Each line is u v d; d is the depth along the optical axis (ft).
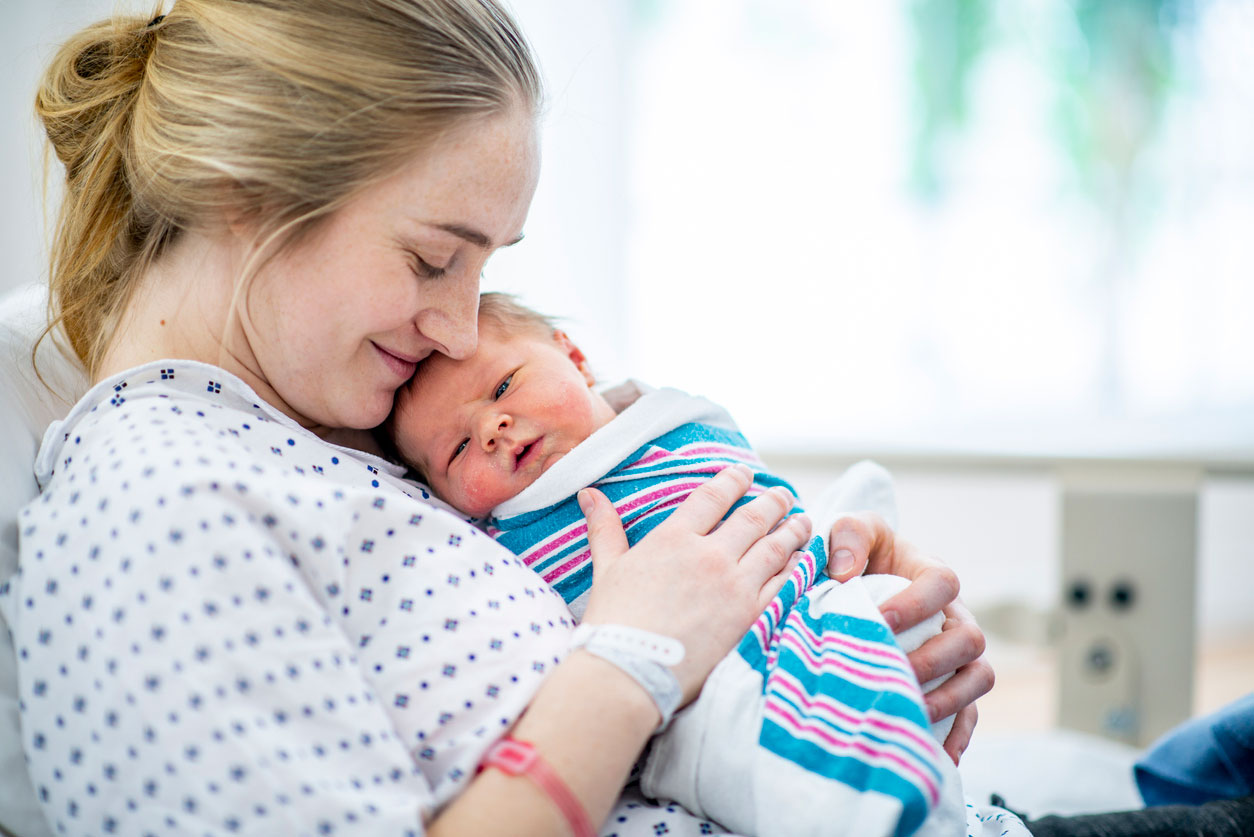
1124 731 5.56
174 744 1.94
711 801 2.45
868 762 2.27
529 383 3.21
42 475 2.62
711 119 8.64
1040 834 3.00
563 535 3.06
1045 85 8.77
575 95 8.02
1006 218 8.94
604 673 2.32
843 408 9.00
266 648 2.04
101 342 2.90
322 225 2.50
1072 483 5.58
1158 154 8.89
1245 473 5.51
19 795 2.39
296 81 2.47
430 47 2.51
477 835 2.08
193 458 2.18
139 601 2.01
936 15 8.64
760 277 8.87
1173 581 5.50
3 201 6.73
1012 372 9.06
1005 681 7.89
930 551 8.65
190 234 2.69
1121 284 9.00
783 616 2.69
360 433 3.36
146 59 2.80
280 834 1.94
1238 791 3.28
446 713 2.30
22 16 6.59
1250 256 8.98
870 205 8.87
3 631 2.49
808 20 8.60
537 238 8.04
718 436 3.33
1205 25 8.70
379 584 2.40
